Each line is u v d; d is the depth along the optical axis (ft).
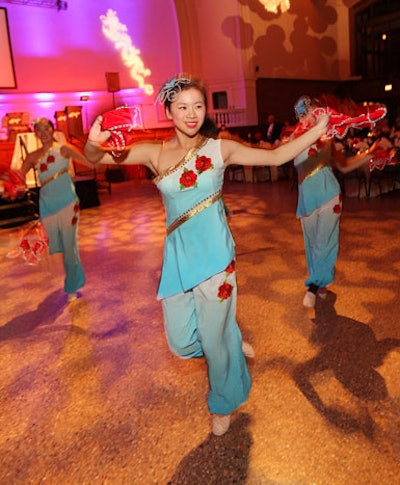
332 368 9.06
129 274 16.60
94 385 9.25
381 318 11.06
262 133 54.60
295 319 11.39
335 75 61.82
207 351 6.98
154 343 10.89
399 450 6.81
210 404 7.30
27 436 7.82
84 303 13.89
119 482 6.65
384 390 8.23
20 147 25.39
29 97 48.06
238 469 6.70
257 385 8.69
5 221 29.63
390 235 18.47
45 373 9.87
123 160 6.92
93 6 50.19
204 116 6.52
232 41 52.21
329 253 11.57
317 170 11.21
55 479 6.81
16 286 16.12
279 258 16.70
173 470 6.79
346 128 6.67
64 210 13.12
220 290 6.75
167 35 53.78
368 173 27.07
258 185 37.91
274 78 55.01
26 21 47.29
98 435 7.70
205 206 6.75
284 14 55.11
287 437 7.25
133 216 28.73
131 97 53.11
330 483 6.31
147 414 8.16
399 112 57.52
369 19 60.49
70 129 46.06
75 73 50.21
